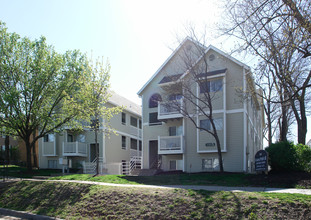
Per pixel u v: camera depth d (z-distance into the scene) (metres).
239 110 19.66
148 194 10.79
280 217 7.65
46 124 21.25
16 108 19.38
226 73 20.31
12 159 32.97
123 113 30.73
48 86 20.48
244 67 19.44
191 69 17.69
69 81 21.11
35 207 12.43
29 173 21.73
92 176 17.28
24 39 20.20
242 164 19.00
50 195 13.20
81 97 19.17
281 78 10.37
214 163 20.03
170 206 9.48
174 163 22.12
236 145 19.41
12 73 19.38
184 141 21.17
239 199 9.01
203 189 11.49
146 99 24.44
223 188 12.30
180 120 22.42
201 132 20.33
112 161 27.83
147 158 23.48
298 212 7.70
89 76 19.27
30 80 19.73
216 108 20.09
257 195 9.17
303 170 15.70
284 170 16.00
